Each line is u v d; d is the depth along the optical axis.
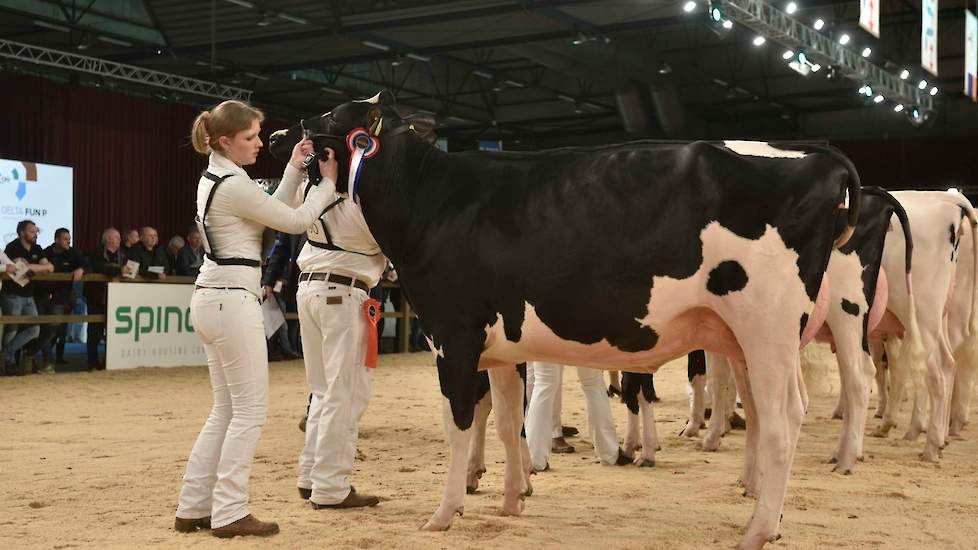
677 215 4.35
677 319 4.43
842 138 31.14
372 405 10.09
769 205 4.28
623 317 4.43
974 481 6.14
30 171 19.12
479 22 20.34
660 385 12.05
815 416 9.33
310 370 5.48
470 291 4.63
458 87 29.23
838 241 4.51
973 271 8.13
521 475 5.12
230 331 4.51
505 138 35.00
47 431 8.14
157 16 20.28
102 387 11.42
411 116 4.94
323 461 5.15
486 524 4.79
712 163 4.37
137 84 24.08
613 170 4.51
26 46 18.33
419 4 18.91
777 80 29.05
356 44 22.14
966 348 8.23
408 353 17.09
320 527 4.73
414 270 4.77
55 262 13.07
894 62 25.19
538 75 28.23
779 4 20.88
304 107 29.36
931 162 28.77
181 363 14.02
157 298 13.72
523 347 4.63
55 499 5.41
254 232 4.64
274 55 23.05
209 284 4.55
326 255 5.21
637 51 24.88
